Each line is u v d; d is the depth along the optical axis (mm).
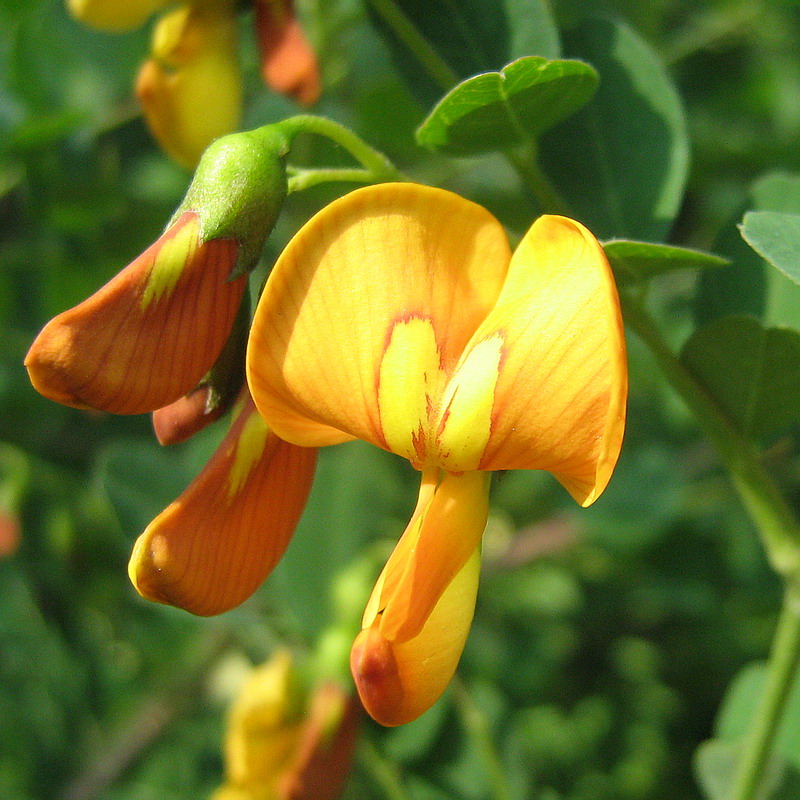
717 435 68
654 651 161
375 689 50
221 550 55
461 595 52
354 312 51
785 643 70
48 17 112
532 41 69
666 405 136
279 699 92
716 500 137
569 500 125
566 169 71
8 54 112
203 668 141
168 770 145
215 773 143
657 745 157
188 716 147
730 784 82
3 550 131
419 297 51
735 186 138
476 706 103
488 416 50
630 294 65
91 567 138
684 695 160
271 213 55
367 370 51
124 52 113
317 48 109
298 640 100
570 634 158
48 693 142
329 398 52
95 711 145
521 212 102
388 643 51
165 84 87
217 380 57
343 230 50
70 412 137
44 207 112
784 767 80
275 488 57
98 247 123
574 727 156
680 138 69
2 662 139
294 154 102
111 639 142
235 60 88
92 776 140
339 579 97
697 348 65
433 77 74
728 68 144
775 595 135
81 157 111
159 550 53
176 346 53
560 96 61
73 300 125
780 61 143
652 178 70
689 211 145
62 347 51
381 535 112
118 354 52
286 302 51
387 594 51
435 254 51
